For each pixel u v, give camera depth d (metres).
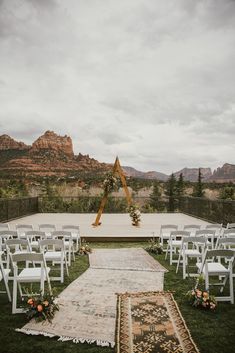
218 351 3.25
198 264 5.33
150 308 4.40
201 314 4.21
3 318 4.09
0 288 5.45
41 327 3.80
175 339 3.48
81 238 10.32
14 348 3.32
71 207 18.47
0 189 18.97
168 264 7.19
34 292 5.16
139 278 5.97
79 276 6.15
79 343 3.45
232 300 4.61
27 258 4.30
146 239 10.32
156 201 18.69
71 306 4.52
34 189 19.28
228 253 4.60
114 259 7.62
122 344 3.38
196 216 15.80
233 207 11.87
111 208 18.25
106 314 4.23
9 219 14.30
